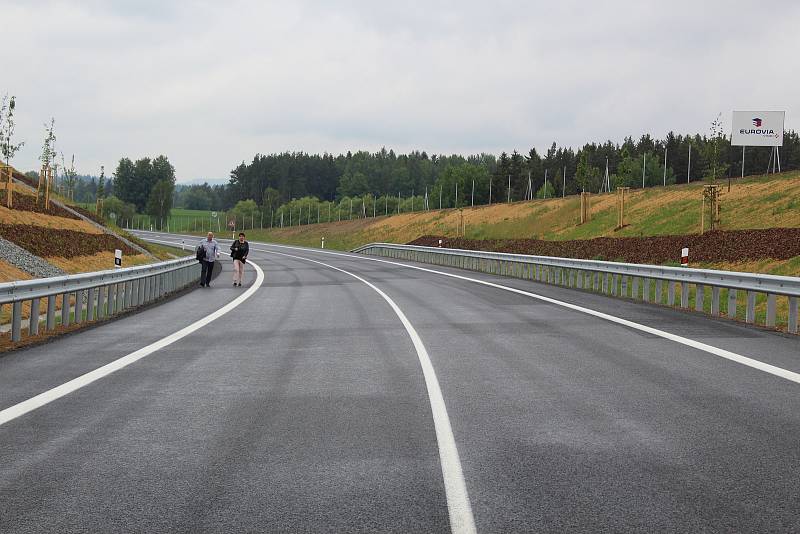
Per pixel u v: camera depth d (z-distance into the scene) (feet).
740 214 133.69
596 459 18.03
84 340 41.01
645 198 185.26
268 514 14.40
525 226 213.66
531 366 31.91
